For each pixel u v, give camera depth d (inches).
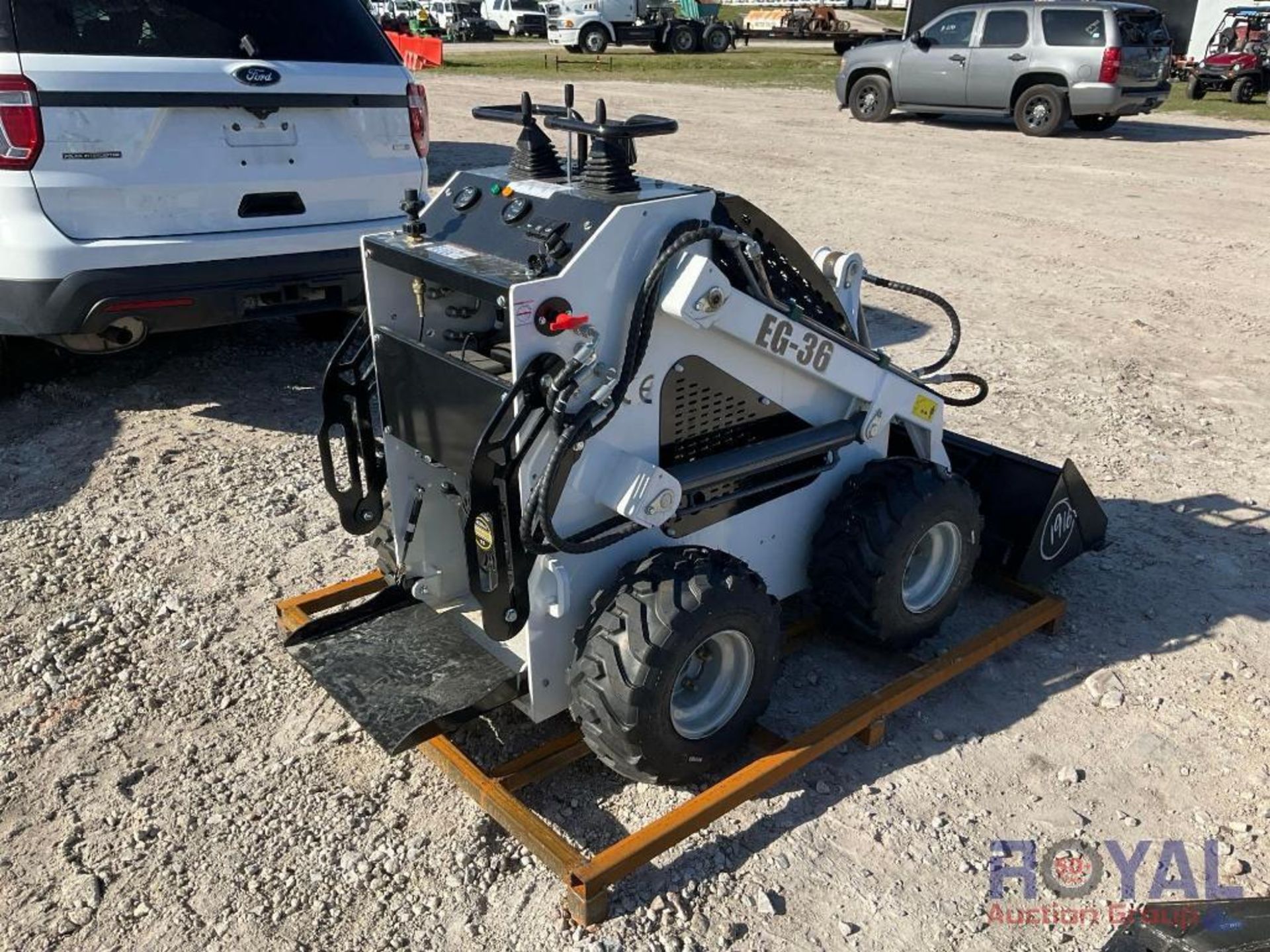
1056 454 203.0
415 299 122.6
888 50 633.6
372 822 114.1
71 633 143.6
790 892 106.2
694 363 112.8
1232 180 479.2
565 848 102.7
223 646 142.1
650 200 104.3
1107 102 578.2
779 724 129.1
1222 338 273.9
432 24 1504.7
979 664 142.1
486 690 112.8
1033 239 370.6
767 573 131.4
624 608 105.4
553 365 101.4
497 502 102.4
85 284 176.4
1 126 168.7
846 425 130.2
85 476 185.9
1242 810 118.3
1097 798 119.6
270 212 195.9
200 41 184.4
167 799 116.8
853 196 432.5
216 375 231.9
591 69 984.9
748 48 1301.7
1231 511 183.0
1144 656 144.0
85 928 101.4
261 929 101.4
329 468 128.2
